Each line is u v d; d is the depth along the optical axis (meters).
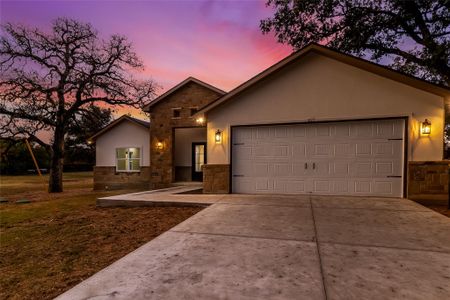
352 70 7.38
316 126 7.86
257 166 8.44
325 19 11.98
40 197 12.25
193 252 3.32
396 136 7.12
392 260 3.00
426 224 4.52
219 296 2.24
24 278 3.11
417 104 6.84
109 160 15.43
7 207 9.16
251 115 8.38
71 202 9.85
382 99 7.11
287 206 6.12
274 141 8.27
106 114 16.64
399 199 6.88
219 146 8.72
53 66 14.04
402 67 13.02
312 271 2.72
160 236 4.02
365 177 7.39
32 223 6.26
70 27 13.89
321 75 7.66
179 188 10.30
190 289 2.37
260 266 2.85
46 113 14.19
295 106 7.91
